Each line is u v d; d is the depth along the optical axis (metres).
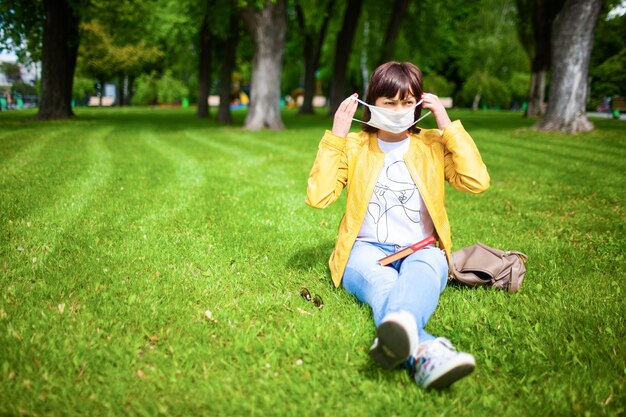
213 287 3.06
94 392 1.99
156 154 9.36
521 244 4.13
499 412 1.91
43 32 18.16
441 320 2.67
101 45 36.81
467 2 31.08
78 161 7.86
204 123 20.75
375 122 2.51
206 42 25.50
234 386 2.07
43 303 2.74
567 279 3.30
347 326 2.55
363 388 2.04
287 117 29.05
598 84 36.12
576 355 2.29
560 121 14.61
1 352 2.20
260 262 3.58
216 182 6.75
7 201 4.92
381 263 2.54
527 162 9.25
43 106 18.56
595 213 5.38
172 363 2.20
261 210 5.23
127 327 2.50
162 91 50.06
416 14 28.08
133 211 4.84
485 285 3.12
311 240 4.16
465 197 6.31
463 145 2.56
